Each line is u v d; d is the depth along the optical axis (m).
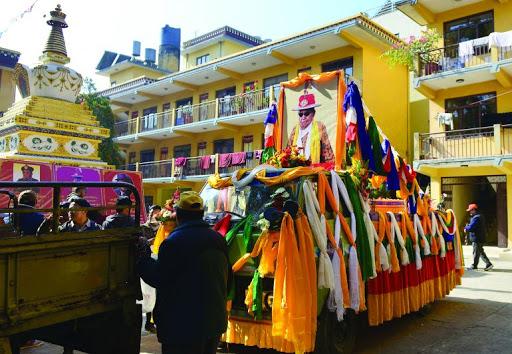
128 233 3.80
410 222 7.02
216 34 32.53
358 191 5.74
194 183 27.44
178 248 3.40
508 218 16.97
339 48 21.09
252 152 23.52
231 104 24.73
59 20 12.27
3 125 11.65
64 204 5.28
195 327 3.28
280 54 22.02
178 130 27.58
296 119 7.90
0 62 18.97
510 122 16.61
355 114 6.80
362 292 5.26
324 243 4.76
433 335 6.36
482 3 18.02
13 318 2.93
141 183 12.34
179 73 27.05
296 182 5.11
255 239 4.88
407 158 22.52
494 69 16.31
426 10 18.75
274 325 4.30
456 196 19.08
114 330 3.80
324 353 4.83
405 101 22.89
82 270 3.44
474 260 13.32
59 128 11.48
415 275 6.95
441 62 18.34
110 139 29.50
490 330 6.61
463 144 17.75
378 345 5.88
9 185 3.09
